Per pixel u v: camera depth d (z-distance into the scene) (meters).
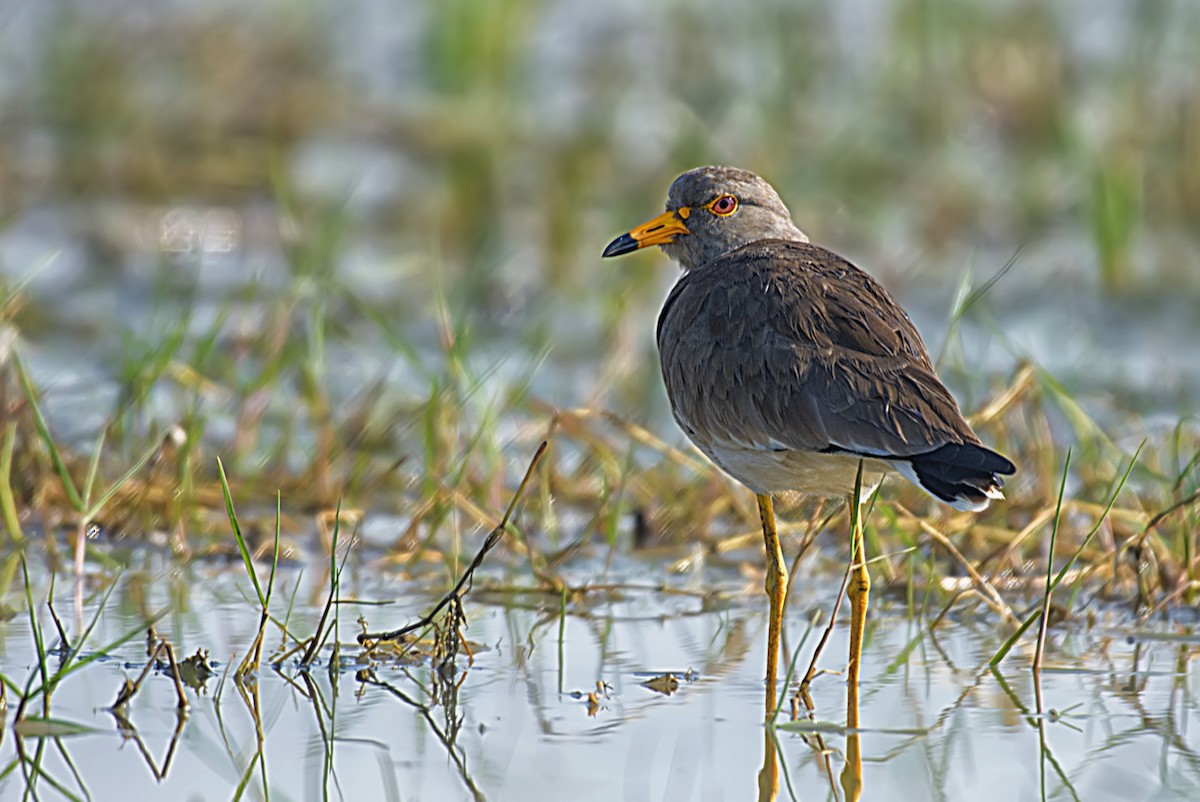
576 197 18.67
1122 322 16.66
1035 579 11.56
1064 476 10.08
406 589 11.55
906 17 21.23
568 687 10.05
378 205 19.58
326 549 12.16
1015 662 10.40
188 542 12.20
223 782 8.77
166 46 22.22
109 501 12.27
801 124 20.28
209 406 14.00
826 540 12.42
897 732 9.44
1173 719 9.54
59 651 10.28
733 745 9.29
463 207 19.23
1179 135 19.39
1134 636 10.74
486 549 10.30
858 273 10.28
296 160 20.69
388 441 13.60
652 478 12.89
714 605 11.45
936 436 9.27
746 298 10.12
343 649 10.45
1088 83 20.95
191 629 10.72
